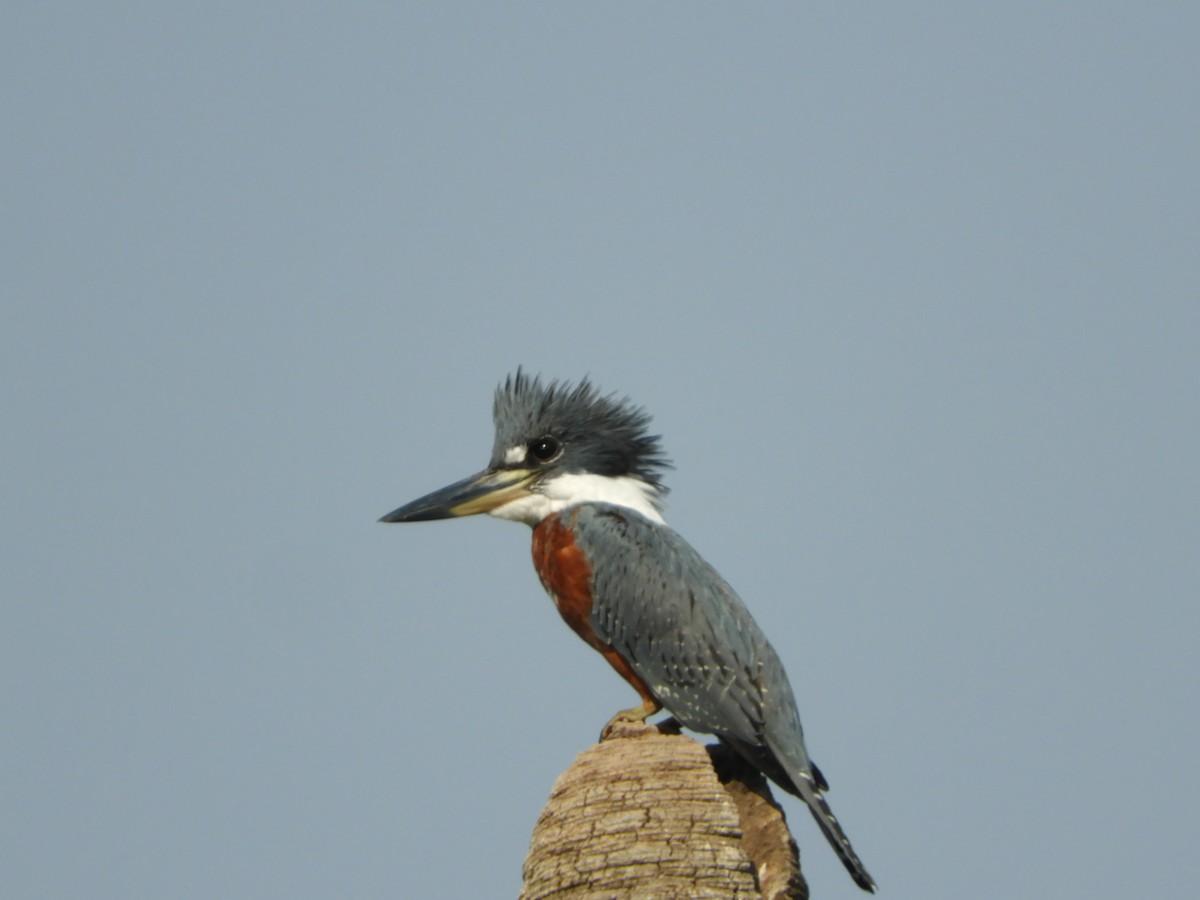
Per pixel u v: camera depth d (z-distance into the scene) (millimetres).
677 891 8922
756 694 12914
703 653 13266
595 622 14086
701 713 13125
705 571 13914
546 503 15125
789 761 12531
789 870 10164
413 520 15188
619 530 14234
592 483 15078
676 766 9547
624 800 9383
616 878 9016
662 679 13477
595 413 15266
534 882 9297
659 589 13656
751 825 10633
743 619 13500
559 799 9641
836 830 11984
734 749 12984
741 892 8961
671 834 9172
